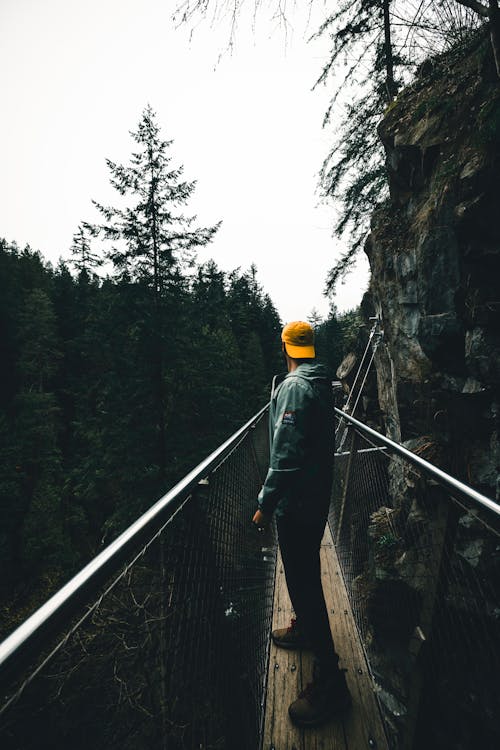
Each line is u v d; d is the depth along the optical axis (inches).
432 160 231.8
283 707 73.8
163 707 34.5
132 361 496.4
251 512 99.4
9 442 999.0
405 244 244.8
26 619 25.6
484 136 182.5
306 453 68.7
